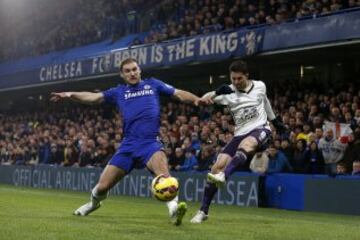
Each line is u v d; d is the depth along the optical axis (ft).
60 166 73.31
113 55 82.28
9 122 111.96
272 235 21.94
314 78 68.69
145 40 85.40
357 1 57.16
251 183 49.16
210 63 71.72
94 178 66.03
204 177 53.01
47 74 96.68
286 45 61.21
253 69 80.12
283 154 48.85
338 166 44.98
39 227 21.63
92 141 71.87
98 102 26.32
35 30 119.65
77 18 110.01
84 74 87.81
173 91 26.45
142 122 25.73
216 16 75.82
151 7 98.27
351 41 55.98
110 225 23.12
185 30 77.05
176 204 24.43
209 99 27.61
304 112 56.54
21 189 67.72
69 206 37.32
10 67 112.06
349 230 25.84
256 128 27.63
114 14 102.68
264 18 67.26
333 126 48.62
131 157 25.94
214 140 55.21
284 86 67.46
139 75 26.32
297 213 41.27
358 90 59.31
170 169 58.95
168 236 19.79
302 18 61.11
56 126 95.04
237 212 39.45
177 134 62.85
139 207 39.50
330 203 43.55
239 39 65.46
